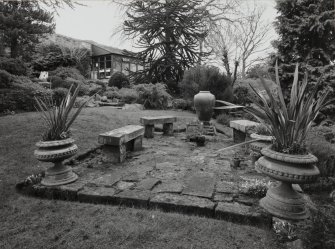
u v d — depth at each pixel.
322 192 2.92
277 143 2.27
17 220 2.13
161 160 3.97
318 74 7.03
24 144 4.27
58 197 2.69
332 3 6.88
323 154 3.23
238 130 5.39
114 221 2.09
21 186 2.91
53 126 2.97
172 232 1.92
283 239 1.83
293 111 2.18
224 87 10.54
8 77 7.96
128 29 13.89
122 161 3.88
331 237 1.45
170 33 13.63
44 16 11.88
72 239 1.84
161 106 11.29
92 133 5.29
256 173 3.30
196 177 3.13
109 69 26.77
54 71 15.19
